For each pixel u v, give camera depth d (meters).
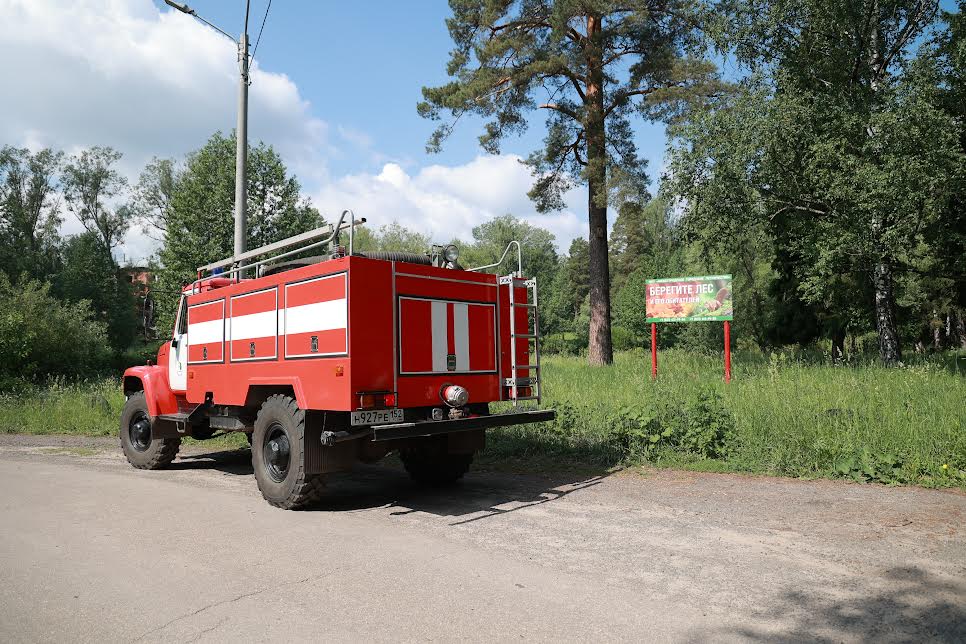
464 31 23.89
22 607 3.90
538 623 3.55
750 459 7.68
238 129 12.84
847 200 14.77
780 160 15.62
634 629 3.44
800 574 4.20
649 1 22.44
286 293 6.92
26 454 10.95
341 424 6.67
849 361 15.84
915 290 26.72
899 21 17.41
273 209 28.94
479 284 7.21
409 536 5.41
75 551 5.04
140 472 9.09
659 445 8.47
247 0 12.67
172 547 5.13
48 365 27.67
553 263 90.75
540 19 23.47
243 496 7.27
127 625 3.61
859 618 3.50
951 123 13.46
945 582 3.97
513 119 23.77
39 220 55.06
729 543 4.91
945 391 9.34
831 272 16.06
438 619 3.63
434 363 6.69
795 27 16.98
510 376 7.41
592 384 13.86
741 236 18.44
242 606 3.87
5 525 5.87
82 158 55.62
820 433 7.70
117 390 18.58
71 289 47.03
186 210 29.34
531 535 5.35
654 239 68.50
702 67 21.58
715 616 3.58
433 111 23.75
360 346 6.12
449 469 7.69
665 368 17.11
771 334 31.30
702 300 14.60
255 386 7.41
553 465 8.49
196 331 8.56
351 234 6.21
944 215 14.84
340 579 4.32
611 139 24.11
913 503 5.84
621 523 5.62
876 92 15.51
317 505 6.79
